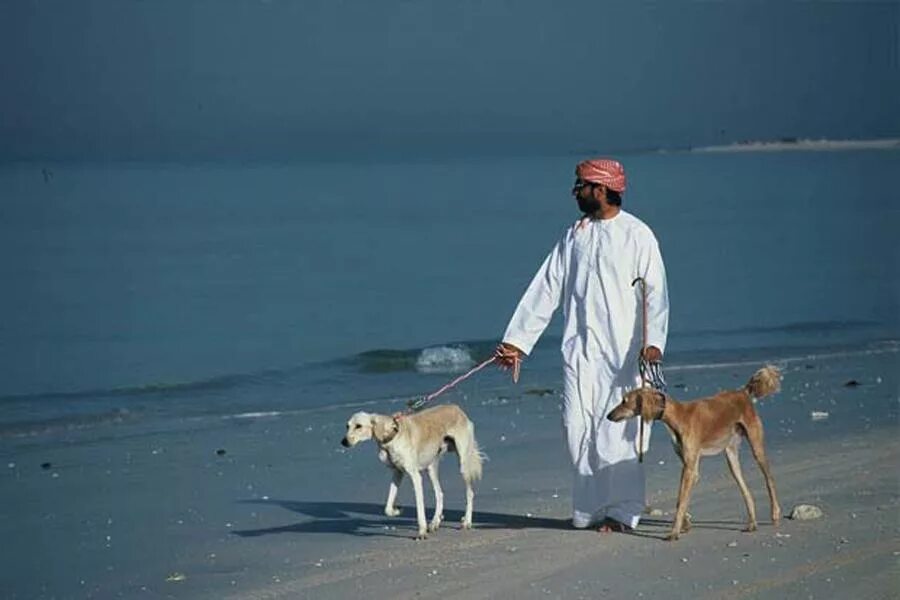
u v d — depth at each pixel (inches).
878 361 845.8
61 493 524.4
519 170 5669.3
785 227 2112.5
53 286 1437.0
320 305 1258.6
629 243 390.0
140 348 1028.5
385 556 390.3
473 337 1053.8
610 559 360.8
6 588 385.7
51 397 811.4
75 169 5836.6
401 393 796.0
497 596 334.3
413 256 1723.7
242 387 837.8
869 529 383.6
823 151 7214.6
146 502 503.5
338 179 4601.4
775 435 576.7
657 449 547.5
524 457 558.9
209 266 1626.5
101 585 385.7
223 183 4239.7
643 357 386.9
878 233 1999.3
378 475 543.5
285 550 411.5
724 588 328.8
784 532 382.3
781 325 1069.8
